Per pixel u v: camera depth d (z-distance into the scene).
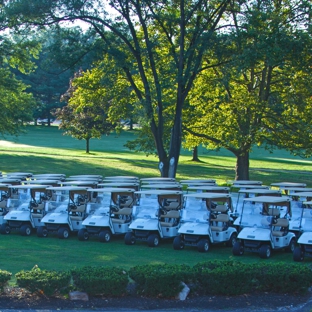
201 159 52.44
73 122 51.75
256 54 22.88
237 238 14.81
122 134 80.75
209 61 28.69
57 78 82.75
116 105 30.98
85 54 26.73
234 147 30.80
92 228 16.44
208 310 8.84
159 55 27.23
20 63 34.62
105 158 48.06
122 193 16.95
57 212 17.22
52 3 24.28
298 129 28.41
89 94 30.80
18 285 9.50
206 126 30.95
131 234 16.02
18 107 39.00
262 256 14.12
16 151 52.03
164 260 13.59
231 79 28.20
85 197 17.59
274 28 23.77
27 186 17.81
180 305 9.07
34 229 18.28
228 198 16.11
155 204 16.23
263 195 17.22
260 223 14.73
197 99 30.69
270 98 30.36
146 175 37.22
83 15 25.23
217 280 9.57
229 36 24.20
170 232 15.91
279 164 49.72
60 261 13.21
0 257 13.66
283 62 25.55
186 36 26.70
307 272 9.89
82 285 9.27
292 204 16.75
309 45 24.02
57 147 59.25
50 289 9.16
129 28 26.16
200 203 15.59
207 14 25.34
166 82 25.72
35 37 30.73
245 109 28.94
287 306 9.09
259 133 28.64
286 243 14.74
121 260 13.48
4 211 18.25
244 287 9.69
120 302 9.16
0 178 22.02
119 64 25.38
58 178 22.12
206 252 14.96
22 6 24.08
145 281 9.35
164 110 29.47
